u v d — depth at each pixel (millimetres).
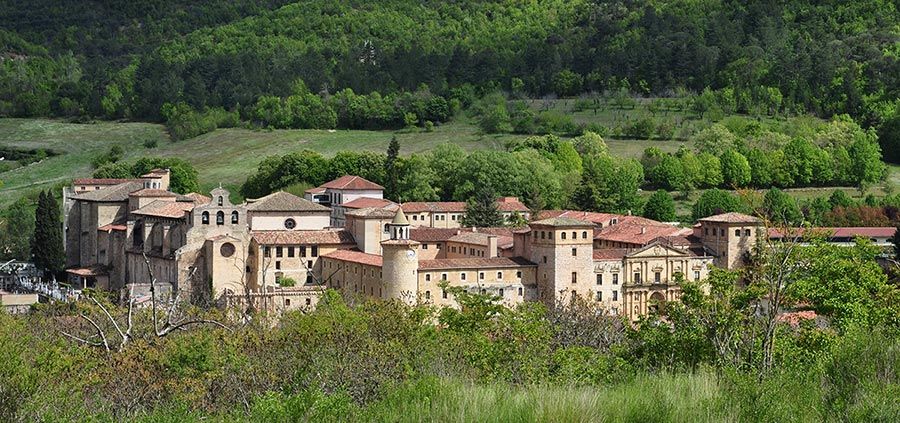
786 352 101812
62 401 89125
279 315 190875
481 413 72438
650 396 75062
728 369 85812
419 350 116812
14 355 86062
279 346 117625
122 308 170625
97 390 102062
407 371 105250
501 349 120000
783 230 116312
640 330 116938
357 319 131625
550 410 71188
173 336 124250
